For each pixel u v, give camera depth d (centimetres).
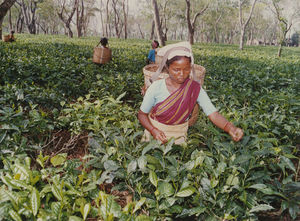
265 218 234
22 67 622
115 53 1155
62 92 518
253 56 1694
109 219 170
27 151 313
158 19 1694
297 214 236
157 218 212
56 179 201
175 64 203
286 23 1722
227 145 255
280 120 365
